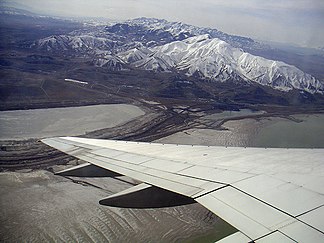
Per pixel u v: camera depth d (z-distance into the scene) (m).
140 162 10.30
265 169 8.80
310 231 5.22
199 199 6.91
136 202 8.40
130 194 8.48
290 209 6.02
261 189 7.07
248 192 6.94
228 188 7.30
